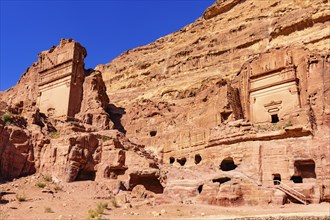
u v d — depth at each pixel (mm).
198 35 86625
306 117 33281
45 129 38281
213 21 85875
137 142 48531
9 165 32250
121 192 30797
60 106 47312
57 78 49531
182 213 23188
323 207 25375
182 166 39125
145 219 20609
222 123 38500
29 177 32312
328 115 31938
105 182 32969
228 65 68750
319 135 30578
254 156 32562
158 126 50219
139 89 84875
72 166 32656
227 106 41125
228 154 34906
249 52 66875
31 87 54750
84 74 50938
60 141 34531
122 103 78688
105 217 20312
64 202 24531
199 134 40781
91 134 36281
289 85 40594
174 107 54594
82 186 30703
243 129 35031
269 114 41688
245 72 46812
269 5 73938
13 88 61344
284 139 32094
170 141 44594
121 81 94625
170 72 82125
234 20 79688
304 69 39125
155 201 28375
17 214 20203
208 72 71375
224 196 28109
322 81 34531
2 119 34531
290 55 41781
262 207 26766
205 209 25328
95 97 48312
